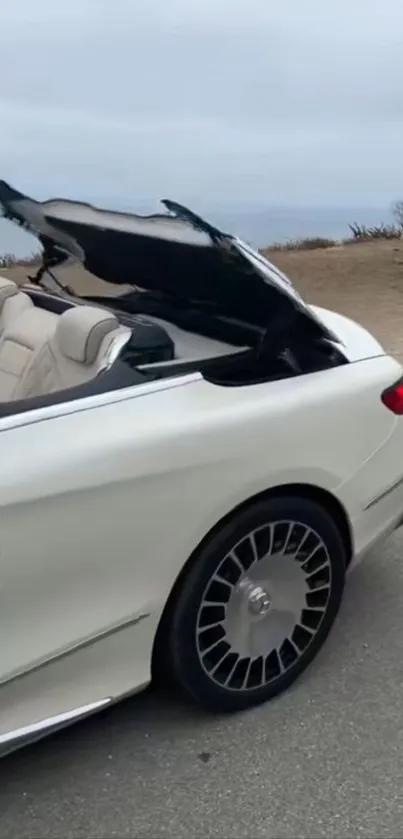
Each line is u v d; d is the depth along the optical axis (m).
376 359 3.08
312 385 2.82
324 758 2.70
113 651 2.50
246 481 2.59
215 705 2.82
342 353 2.99
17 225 3.34
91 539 2.32
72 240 3.20
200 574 2.59
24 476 2.20
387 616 3.40
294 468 2.70
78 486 2.27
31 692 2.37
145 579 2.47
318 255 11.66
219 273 2.77
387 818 2.49
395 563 3.77
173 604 2.59
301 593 2.91
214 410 2.56
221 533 2.60
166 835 2.43
